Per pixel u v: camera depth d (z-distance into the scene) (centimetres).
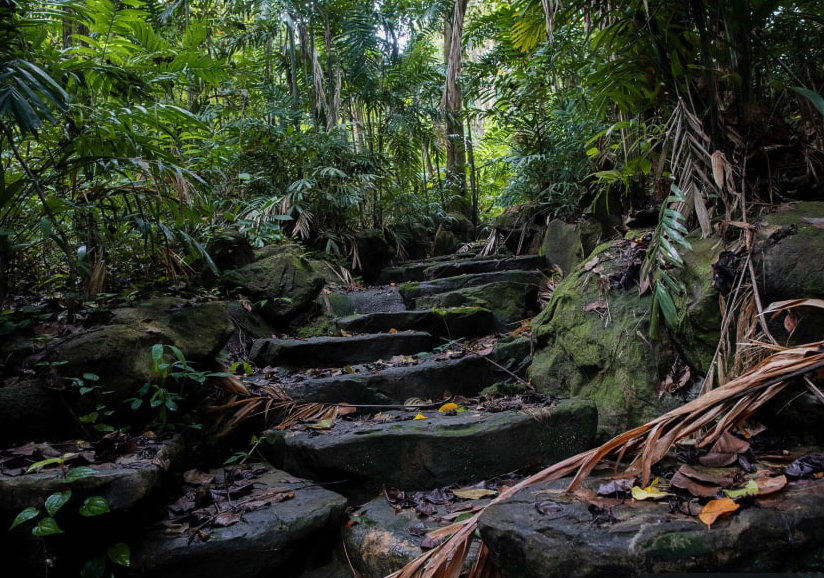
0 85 175
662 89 255
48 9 248
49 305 238
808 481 139
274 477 198
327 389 244
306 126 623
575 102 389
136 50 305
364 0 596
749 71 220
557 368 255
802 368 142
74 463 163
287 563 162
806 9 245
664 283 214
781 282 182
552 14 300
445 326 333
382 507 180
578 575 116
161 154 242
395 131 616
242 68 492
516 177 508
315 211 487
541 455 196
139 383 198
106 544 153
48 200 215
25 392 185
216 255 355
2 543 145
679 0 230
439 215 650
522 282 388
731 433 178
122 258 282
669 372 210
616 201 380
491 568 136
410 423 206
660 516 126
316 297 371
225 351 304
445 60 816
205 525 163
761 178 225
